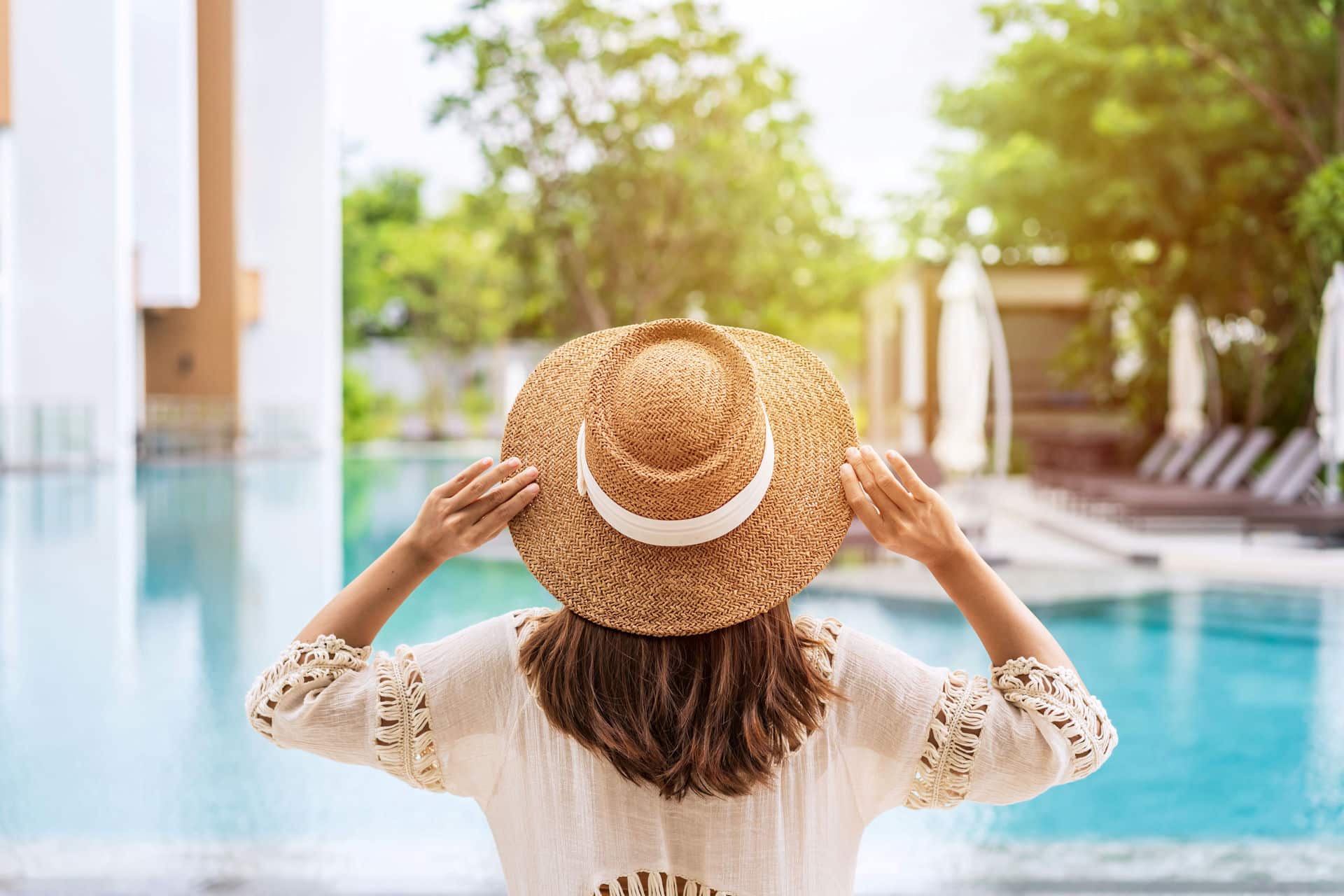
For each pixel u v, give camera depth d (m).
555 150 19.36
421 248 33.78
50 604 7.77
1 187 18.50
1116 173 18.83
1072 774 1.07
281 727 1.11
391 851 3.38
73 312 18.70
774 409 1.11
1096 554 10.47
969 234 21.61
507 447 1.14
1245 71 16.41
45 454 18.23
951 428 11.18
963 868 3.22
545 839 1.08
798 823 1.06
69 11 18.53
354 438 33.59
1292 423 17.97
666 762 1.02
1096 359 21.30
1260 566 9.40
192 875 3.17
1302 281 17.02
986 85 22.09
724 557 1.04
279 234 24.09
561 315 21.41
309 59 23.98
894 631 6.95
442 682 1.11
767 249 20.72
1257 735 4.79
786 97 20.11
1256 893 2.99
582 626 1.06
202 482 17.31
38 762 4.39
